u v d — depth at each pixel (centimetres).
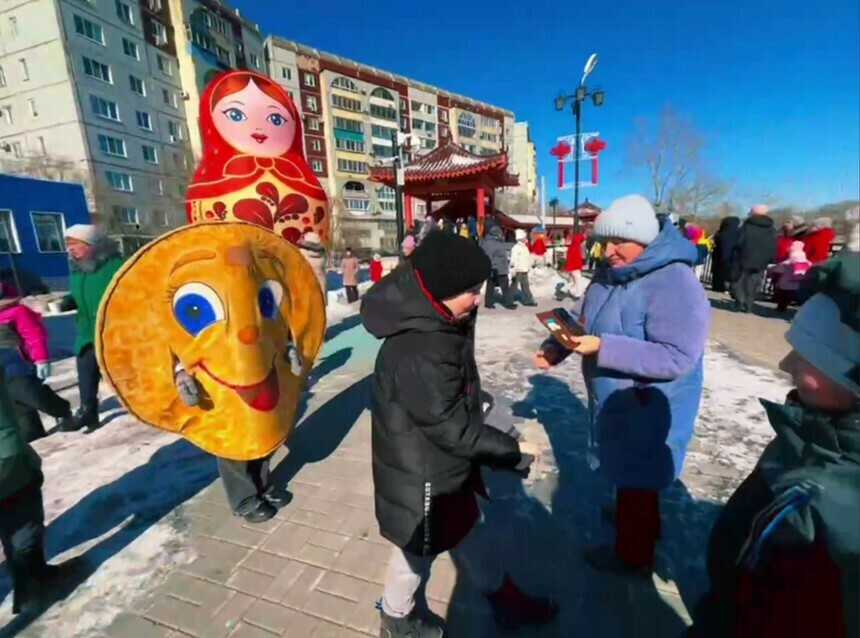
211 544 240
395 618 162
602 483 283
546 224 3550
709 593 104
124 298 199
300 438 368
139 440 377
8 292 312
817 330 73
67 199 1877
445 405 130
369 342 694
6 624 193
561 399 424
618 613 186
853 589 71
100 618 195
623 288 175
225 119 404
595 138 1480
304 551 233
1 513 192
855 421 71
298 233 435
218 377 220
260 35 5062
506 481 287
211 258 218
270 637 183
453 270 127
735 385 436
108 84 3409
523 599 187
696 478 280
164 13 3891
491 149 7562
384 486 146
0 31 3153
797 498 77
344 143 5594
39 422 345
